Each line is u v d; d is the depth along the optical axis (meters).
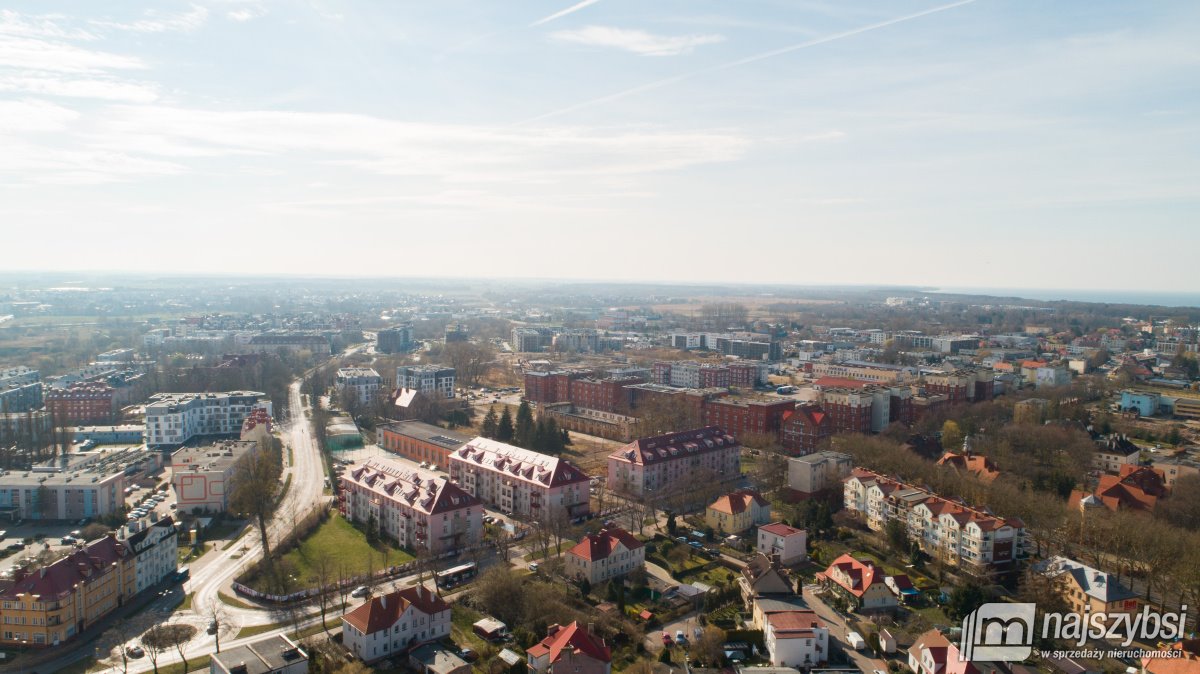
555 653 170.62
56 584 197.38
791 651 184.38
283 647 177.38
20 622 194.38
